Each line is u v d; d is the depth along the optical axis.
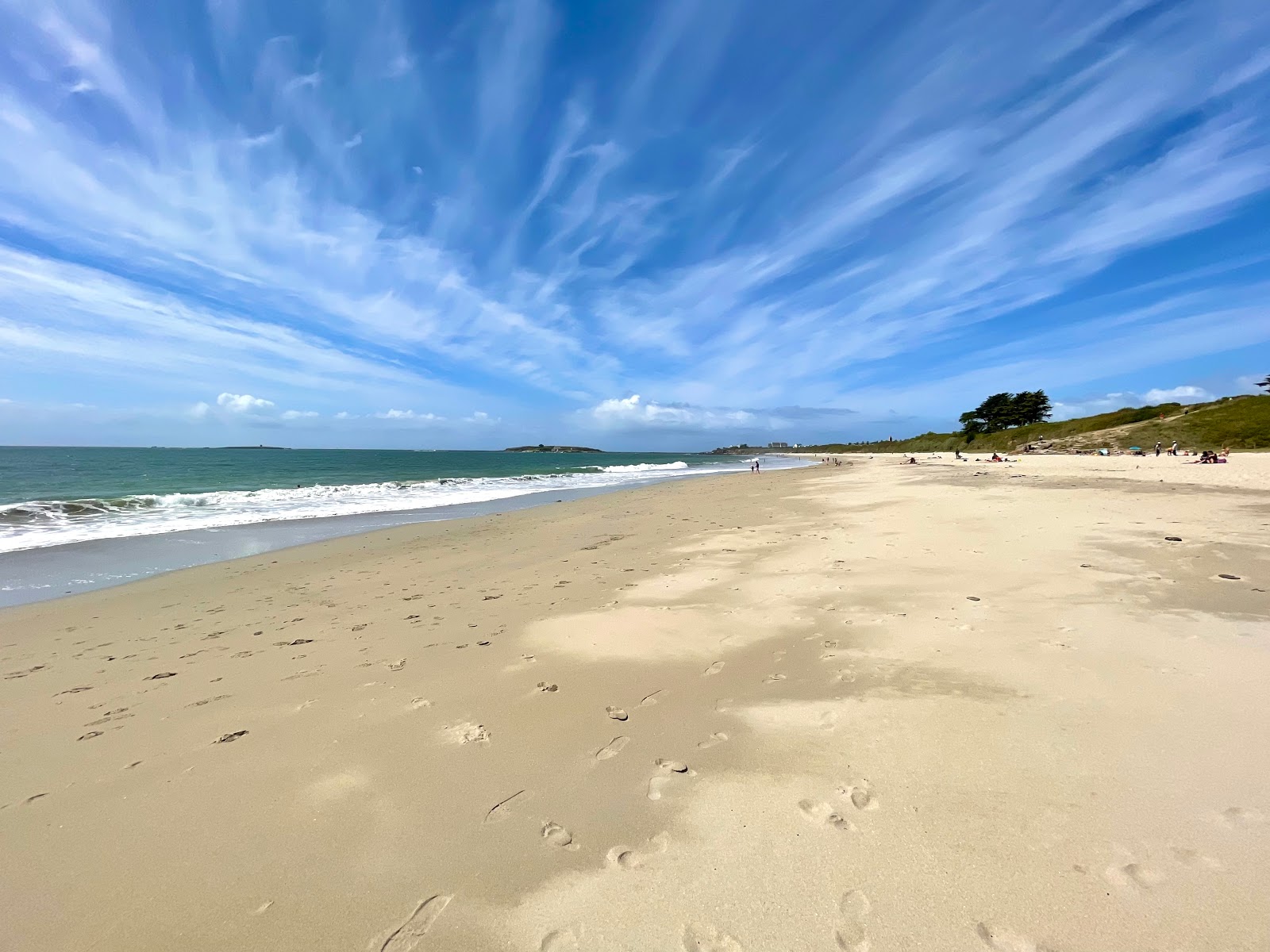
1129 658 3.68
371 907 2.00
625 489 24.28
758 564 7.30
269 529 12.22
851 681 3.68
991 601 5.08
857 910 1.90
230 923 1.95
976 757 2.71
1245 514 8.81
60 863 2.27
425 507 16.73
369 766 2.91
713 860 2.16
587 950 1.81
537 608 5.80
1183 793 2.34
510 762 2.91
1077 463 26.73
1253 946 1.66
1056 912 1.83
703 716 3.33
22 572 8.23
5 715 3.67
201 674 4.32
